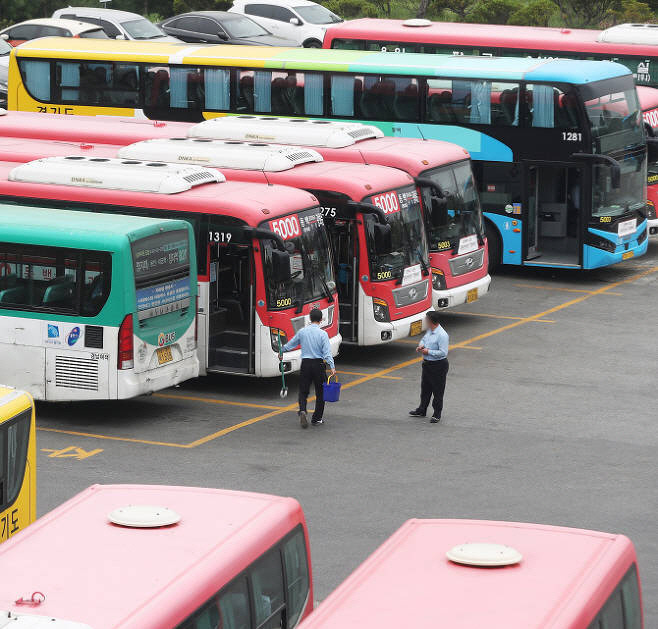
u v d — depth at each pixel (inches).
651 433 1568.7
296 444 1508.4
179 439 1525.6
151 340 1561.3
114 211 1722.4
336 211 1838.1
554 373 1833.2
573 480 1390.3
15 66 2701.8
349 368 1873.8
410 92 2406.5
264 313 1659.7
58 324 1550.2
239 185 1771.7
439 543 740.7
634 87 2389.3
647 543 1211.9
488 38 2797.7
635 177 2399.1
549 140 2325.3
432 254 2018.9
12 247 1560.0
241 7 3976.4
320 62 2463.1
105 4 4904.0
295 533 817.5
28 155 2031.3
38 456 1455.5
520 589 681.6
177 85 2576.3
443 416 1627.7
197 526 775.1
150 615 668.1
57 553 731.4
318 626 642.8
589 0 4495.6
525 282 2432.3
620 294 2340.1
